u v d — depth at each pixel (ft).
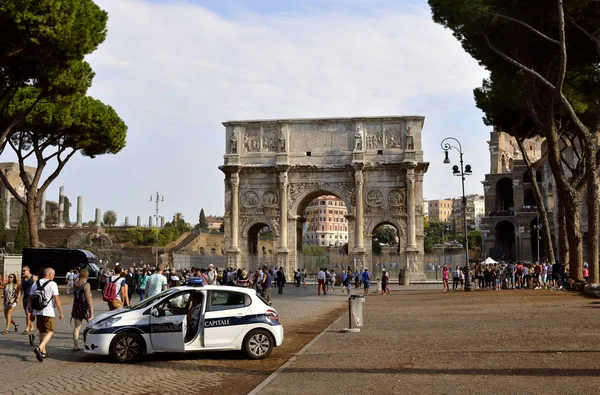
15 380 57.00
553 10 130.82
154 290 93.56
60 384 55.21
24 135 198.39
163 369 63.26
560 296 143.95
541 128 157.58
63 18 126.52
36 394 50.98
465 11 133.69
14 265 207.31
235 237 275.80
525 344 72.23
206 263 287.07
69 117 185.88
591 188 143.13
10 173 489.26
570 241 155.33
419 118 273.54
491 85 183.32
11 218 487.20
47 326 68.90
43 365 65.57
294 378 55.88
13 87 140.15
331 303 162.71
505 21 134.10
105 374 60.23
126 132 213.87
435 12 145.07
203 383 55.93
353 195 273.33
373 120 276.00
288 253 271.28
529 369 56.44
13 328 100.99
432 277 287.07
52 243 432.66
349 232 272.10
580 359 60.64
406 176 269.64
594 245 145.18
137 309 69.31
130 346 67.15
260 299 72.13
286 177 275.18
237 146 280.31
